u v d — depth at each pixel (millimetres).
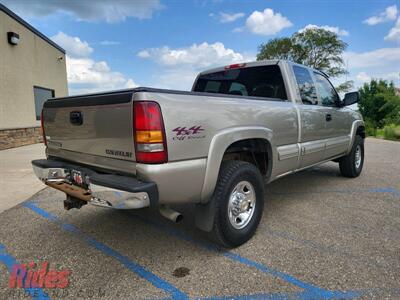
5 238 3203
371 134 18172
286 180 5656
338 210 3943
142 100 2098
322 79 4629
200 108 2420
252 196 3031
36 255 2836
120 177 2281
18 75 11227
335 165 7230
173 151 2217
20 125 11359
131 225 3533
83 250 2922
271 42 26250
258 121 3016
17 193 4898
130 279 2416
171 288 2281
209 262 2650
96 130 2504
